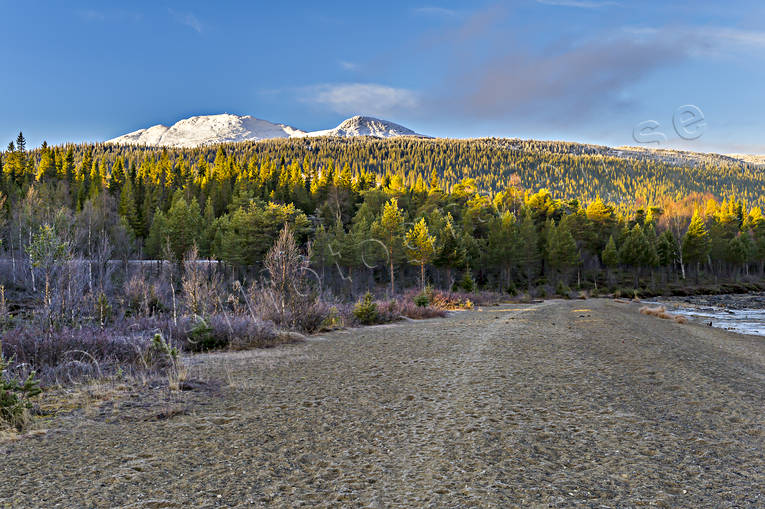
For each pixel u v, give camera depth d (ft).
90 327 40.40
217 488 12.00
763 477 13.00
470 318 70.69
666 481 12.57
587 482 12.41
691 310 133.59
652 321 74.18
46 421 18.16
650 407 20.56
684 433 16.97
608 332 49.60
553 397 21.85
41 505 10.91
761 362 38.58
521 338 42.78
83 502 11.09
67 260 46.70
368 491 11.82
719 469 13.55
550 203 292.40
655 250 241.96
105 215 198.08
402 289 197.57
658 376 27.48
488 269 244.01
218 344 40.52
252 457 14.35
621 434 16.65
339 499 11.34
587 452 14.76
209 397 22.24
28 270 69.41
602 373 27.76
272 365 30.83
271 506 10.93
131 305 67.00
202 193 352.08
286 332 45.03
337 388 24.04
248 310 57.31
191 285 56.95
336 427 17.43
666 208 460.96
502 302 137.69
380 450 14.96
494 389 23.17
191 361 32.53
